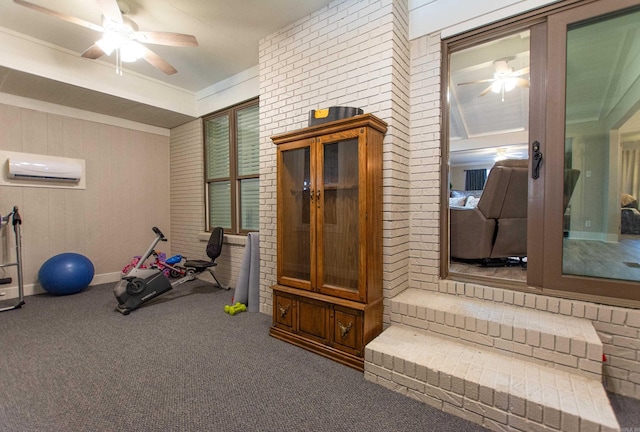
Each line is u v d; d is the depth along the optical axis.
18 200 3.91
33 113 3.99
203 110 4.73
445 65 2.56
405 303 2.32
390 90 2.38
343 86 2.65
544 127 2.16
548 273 2.15
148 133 5.20
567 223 2.13
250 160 4.24
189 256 5.12
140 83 4.15
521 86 4.51
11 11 2.79
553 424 1.45
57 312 3.28
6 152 3.79
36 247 4.05
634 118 1.97
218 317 3.15
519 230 3.07
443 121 2.58
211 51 3.56
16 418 1.64
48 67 3.35
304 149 2.60
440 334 2.17
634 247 1.95
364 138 2.19
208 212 4.96
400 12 2.53
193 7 2.76
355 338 2.20
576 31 2.07
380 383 1.98
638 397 1.81
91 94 3.84
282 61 3.11
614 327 1.88
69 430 1.56
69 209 4.34
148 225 5.22
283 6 2.76
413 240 2.68
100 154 4.63
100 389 1.90
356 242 2.32
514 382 1.64
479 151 7.62
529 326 1.89
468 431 1.58
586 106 2.06
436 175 2.56
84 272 3.98
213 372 2.10
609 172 2.02
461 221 3.24
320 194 2.42
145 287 3.42
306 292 2.47
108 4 2.27
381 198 2.40
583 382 1.64
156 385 1.95
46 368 2.14
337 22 2.68
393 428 1.59
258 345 2.53
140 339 2.61
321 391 1.90
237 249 4.29
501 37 2.35
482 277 2.45
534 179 2.20
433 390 1.78
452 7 2.47
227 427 1.59
